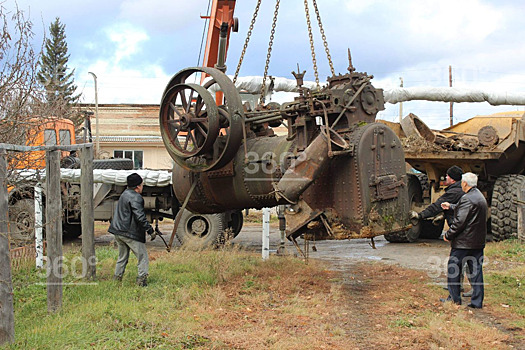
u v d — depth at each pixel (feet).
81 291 24.34
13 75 26.23
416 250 40.73
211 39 43.75
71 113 30.55
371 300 23.88
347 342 18.04
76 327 18.95
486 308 22.38
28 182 32.12
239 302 23.43
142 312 21.16
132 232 25.66
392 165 25.95
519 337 18.66
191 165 28.19
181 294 23.54
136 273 28.35
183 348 17.26
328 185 25.43
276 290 25.73
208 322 20.16
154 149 105.91
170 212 47.65
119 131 107.34
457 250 22.59
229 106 26.45
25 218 35.99
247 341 18.02
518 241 39.45
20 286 25.96
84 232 26.73
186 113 27.50
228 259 30.81
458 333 18.75
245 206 30.17
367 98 26.17
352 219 24.70
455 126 47.32
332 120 26.03
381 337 18.53
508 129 41.50
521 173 45.93
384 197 24.98
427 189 48.29
